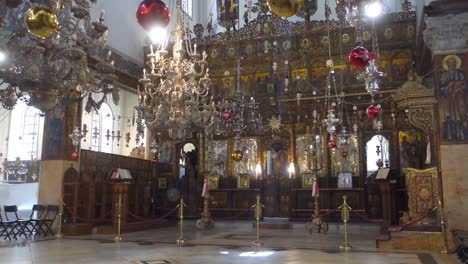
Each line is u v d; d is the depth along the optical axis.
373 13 9.40
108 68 11.46
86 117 25.14
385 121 21.56
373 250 12.23
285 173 22.89
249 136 23.42
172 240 14.80
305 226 19.23
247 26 23.39
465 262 9.63
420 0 17.72
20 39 10.27
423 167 20.59
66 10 10.52
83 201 18.33
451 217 13.76
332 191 21.72
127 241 14.52
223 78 24.09
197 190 23.75
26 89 11.04
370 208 20.98
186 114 13.55
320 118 22.38
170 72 13.30
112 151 26.61
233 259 10.54
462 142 14.02
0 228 16.27
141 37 24.09
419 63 20.20
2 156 26.20
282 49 22.83
